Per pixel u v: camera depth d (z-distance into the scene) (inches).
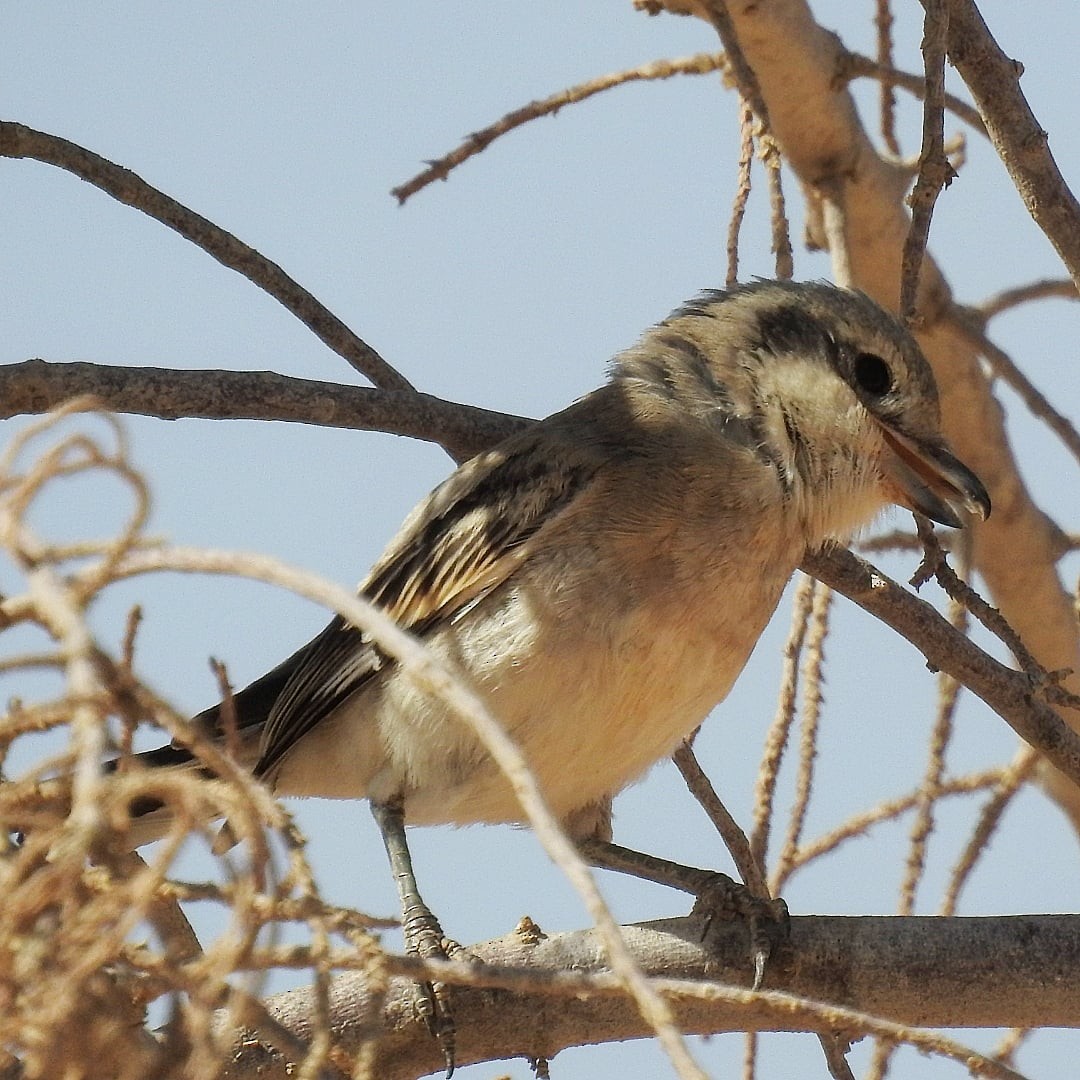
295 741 447.2
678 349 453.7
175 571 199.5
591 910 186.2
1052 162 395.5
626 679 406.6
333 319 440.5
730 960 362.6
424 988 355.3
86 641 191.0
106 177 416.2
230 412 404.8
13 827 202.4
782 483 433.7
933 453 452.1
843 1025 230.4
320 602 196.4
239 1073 327.9
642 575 410.0
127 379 394.9
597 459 420.2
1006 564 508.1
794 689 426.6
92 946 187.5
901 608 421.4
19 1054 187.6
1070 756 416.2
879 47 499.8
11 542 200.2
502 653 409.7
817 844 430.6
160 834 373.7
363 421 426.6
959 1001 355.3
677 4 474.9
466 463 437.7
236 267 431.5
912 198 376.8
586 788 424.5
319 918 206.5
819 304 457.7
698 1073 178.1
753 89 439.2
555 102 471.5
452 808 426.0
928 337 495.8
